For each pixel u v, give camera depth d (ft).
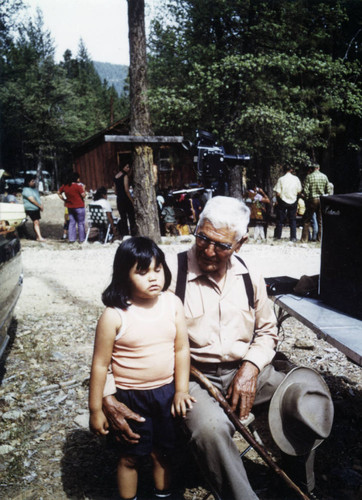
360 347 6.77
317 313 8.47
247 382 7.04
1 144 150.71
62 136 153.89
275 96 44.39
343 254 8.36
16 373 12.15
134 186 33.65
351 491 7.70
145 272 6.40
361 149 58.29
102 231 36.52
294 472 7.55
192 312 7.27
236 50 47.01
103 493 7.76
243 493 6.16
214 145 23.40
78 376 11.96
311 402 7.01
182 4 46.65
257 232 36.65
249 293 7.47
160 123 45.65
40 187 149.69
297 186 35.40
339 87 48.14
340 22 48.75
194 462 8.26
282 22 46.34
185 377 6.85
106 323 6.48
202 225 6.95
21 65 144.46
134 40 32.55
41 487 7.89
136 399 6.66
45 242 35.53
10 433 9.35
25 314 17.07
